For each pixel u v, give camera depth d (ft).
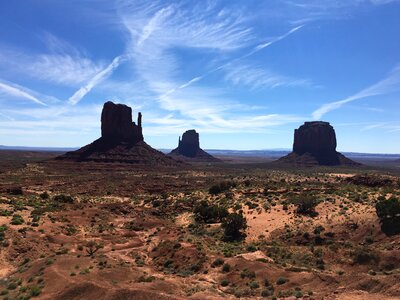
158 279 109.09
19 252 137.28
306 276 100.17
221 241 169.58
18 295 92.48
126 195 345.51
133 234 192.65
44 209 207.92
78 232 181.68
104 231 191.62
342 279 92.17
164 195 302.25
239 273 112.06
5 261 129.29
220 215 211.61
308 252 135.95
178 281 110.52
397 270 103.81
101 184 395.75
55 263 115.03
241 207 219.61
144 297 83.51
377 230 150.30
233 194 263.08
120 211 249.75
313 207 191.62
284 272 107.04
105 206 256.93
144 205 277.64
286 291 92.43
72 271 107.34
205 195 287.07
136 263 137.28
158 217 243.19
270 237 168.66
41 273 106.83
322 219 172.76
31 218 182.50
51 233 166.09
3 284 104.27
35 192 318.04
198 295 91.35
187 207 259.39
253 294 95.09
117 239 176.76
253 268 113.09
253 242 164.25
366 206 177.17
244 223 180.34
